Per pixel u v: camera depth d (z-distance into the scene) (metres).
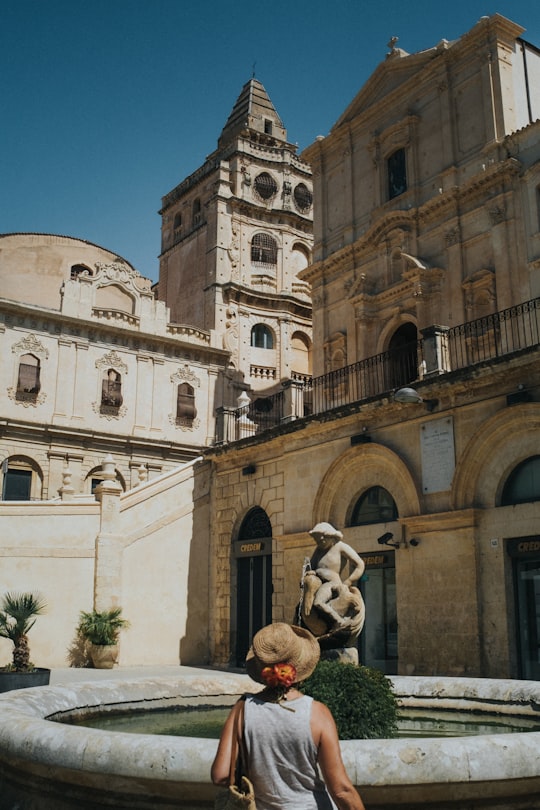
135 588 25.16
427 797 5.02
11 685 15.99
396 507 20.42
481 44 25.58
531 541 16.81
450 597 18.06
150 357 40.03
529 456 17.19
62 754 5.38
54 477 36.44
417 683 9.62
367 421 21.22
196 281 44.19
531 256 22.91
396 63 28.62
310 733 3.70
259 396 42.78
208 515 27.47
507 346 22.83
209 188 44.69
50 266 42.41
